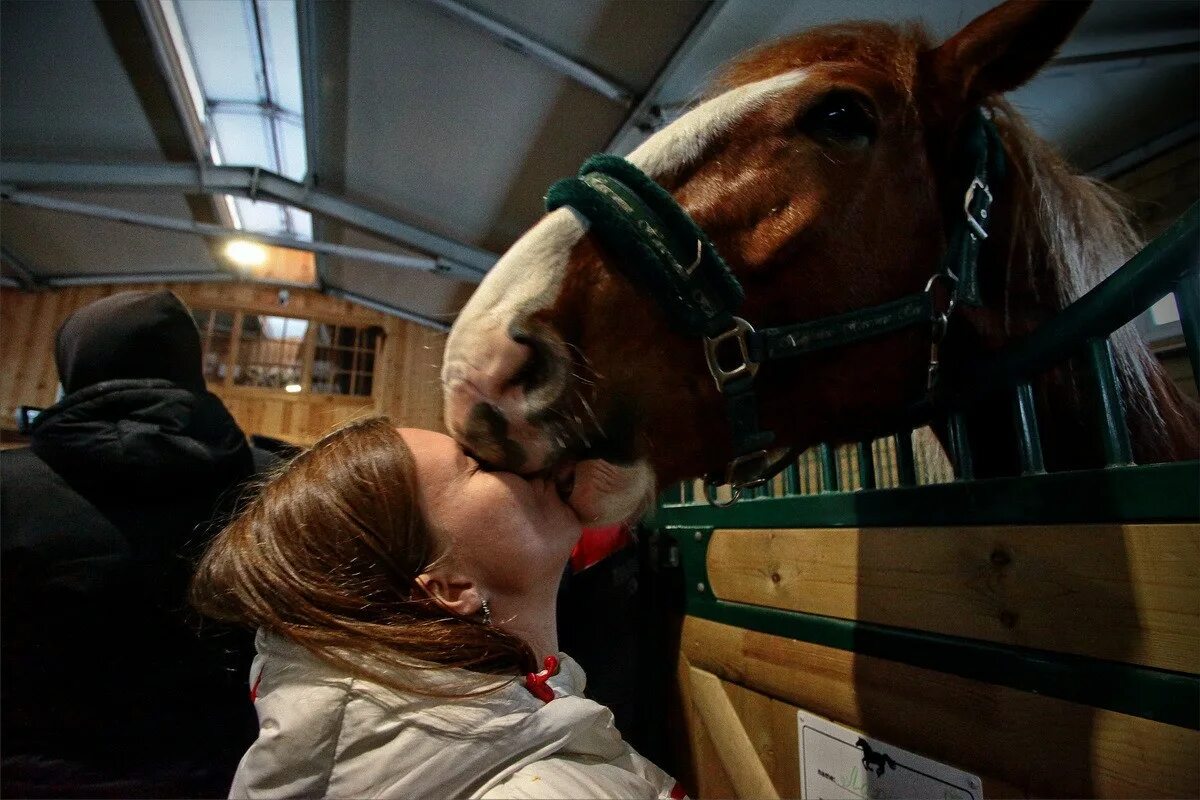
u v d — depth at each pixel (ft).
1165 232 1.79
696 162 2.37
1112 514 1.88
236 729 3.02
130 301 3.25
